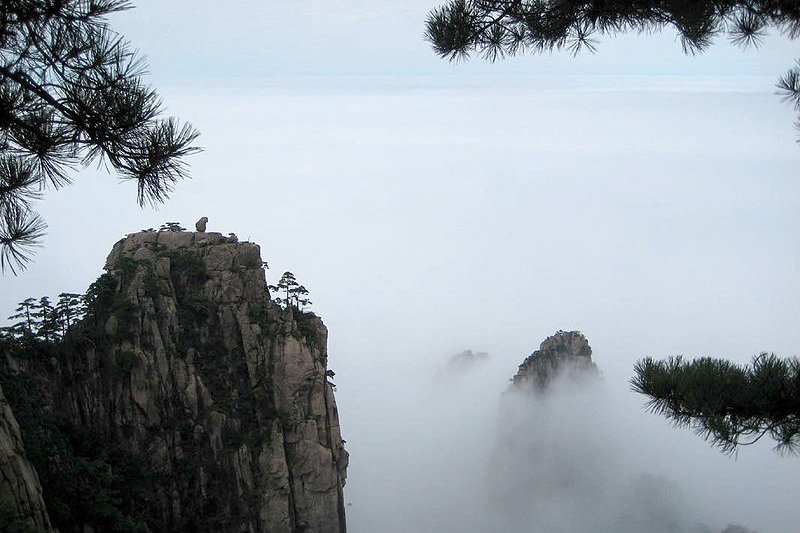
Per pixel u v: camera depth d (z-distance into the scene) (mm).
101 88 13055
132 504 51969
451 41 20562
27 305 53906
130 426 54656
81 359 53719
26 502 36625
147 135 13664
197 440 56844
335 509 60906
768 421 14867
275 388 60688
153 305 57812
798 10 17234
